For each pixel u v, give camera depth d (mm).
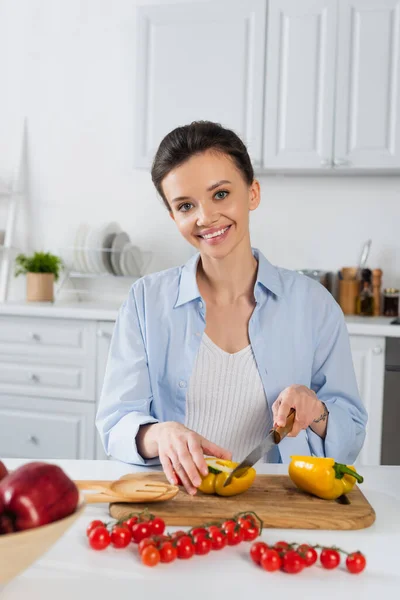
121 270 3074
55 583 677
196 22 2760
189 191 1122
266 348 1302
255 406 1303
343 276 2984
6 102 3420
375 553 772
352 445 1222
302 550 728
